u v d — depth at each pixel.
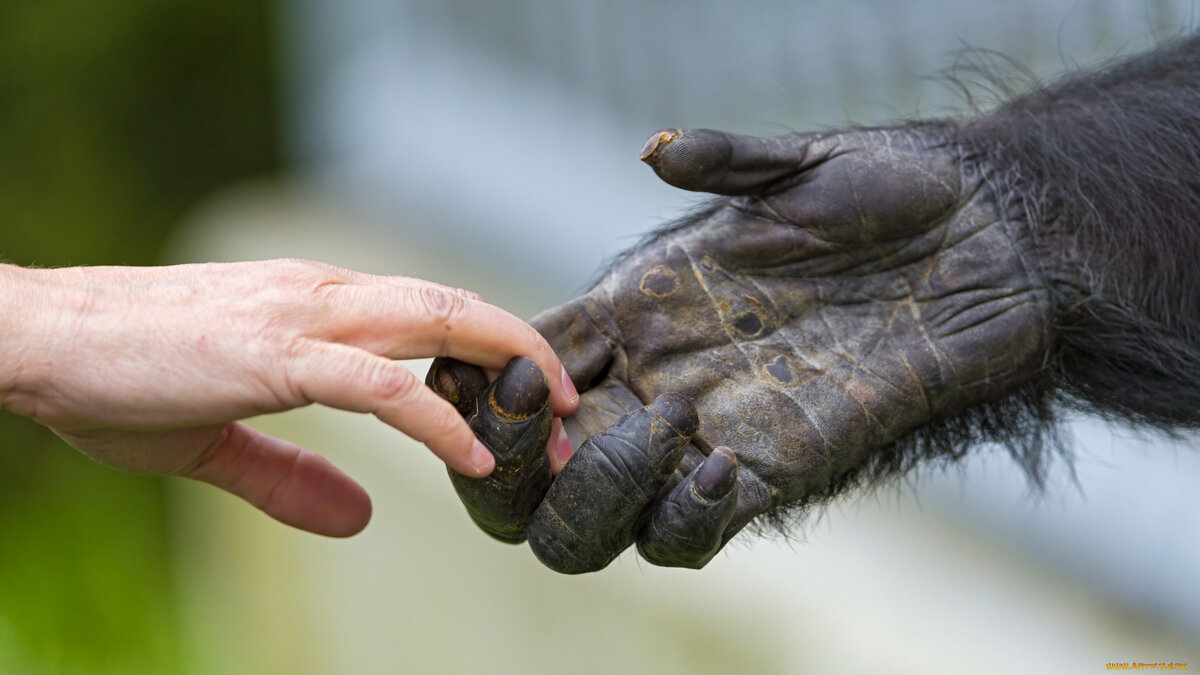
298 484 1.39
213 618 2.48
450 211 2.61
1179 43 1.48
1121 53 1.63
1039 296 1.40
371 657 2.03
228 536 2.41
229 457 1.39
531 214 2.46
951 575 1.66
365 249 2.60
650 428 1.32
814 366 1.37
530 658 1.77
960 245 1.39
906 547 1.68
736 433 1.36
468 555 1.84
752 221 1.38
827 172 1.37
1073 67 1.68
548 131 2.52
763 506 1.36
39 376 1.31
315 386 1.31
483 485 1.32
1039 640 1.62
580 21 2.43
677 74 2.24
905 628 1.63
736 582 1.66
